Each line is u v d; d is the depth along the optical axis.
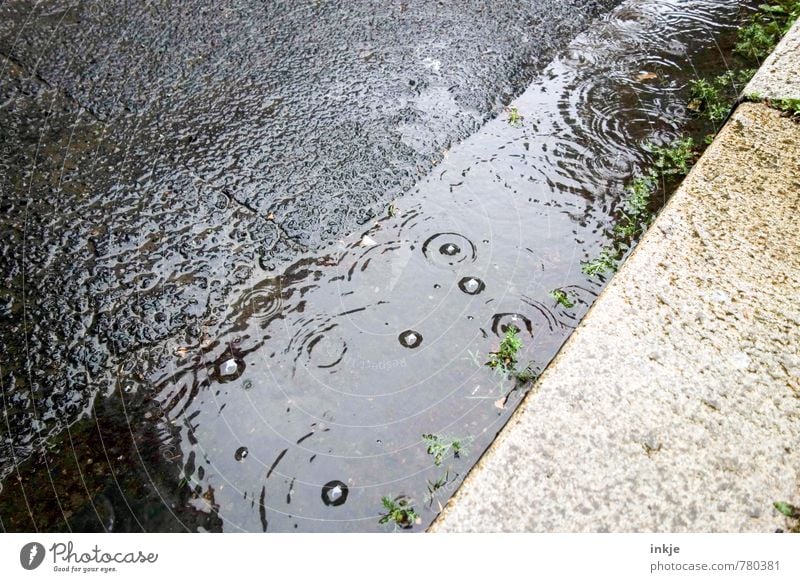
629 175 2.27
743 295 1.63
